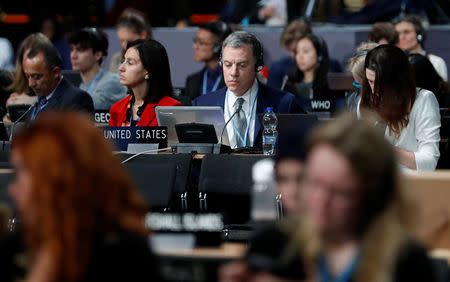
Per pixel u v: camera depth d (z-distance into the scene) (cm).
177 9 2364
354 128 464
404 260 476
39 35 1294
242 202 1055
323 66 1680
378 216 471
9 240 612
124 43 1775
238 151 1165
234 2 2089
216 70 1717
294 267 502
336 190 457
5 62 2105
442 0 2008
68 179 477
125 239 495
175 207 1063
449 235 653
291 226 519
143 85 1266
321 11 2064
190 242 672
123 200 501
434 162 1039
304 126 566
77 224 480
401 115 1047
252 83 1245
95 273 488
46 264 490
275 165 572
